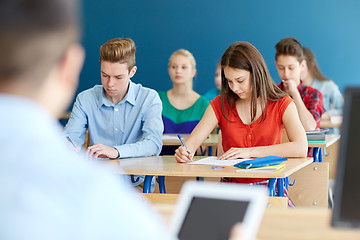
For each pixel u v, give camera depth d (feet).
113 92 10.44
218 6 24.04
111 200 1.94
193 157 9.89
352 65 23.80
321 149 12.75
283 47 13.98
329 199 12.23
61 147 1.98
